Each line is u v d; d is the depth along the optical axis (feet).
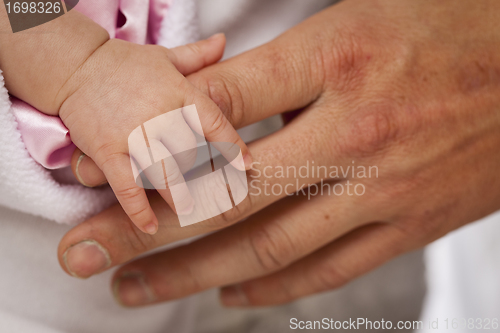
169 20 0.96
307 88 0.93
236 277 1.00
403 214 0.99
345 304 1.64
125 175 0.82
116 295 1.01
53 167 0.88
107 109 0.83
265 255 0.98
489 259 1.32
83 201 0.92
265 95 0.92
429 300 1.56
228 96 0.90
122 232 0.90
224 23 1.04
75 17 0.85
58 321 1.02
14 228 0.97
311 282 1.07
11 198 0.90
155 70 0.85
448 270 1.48
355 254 1.04
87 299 1.04
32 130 0.86
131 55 0.85
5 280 0.98
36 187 0.89
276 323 1.58
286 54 0.93
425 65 0.96
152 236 0.91
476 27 0.98
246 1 1.04
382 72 0.95
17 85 0.85
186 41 0.97
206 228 0.92
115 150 0.82
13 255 0.98
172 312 1.17
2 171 0.88
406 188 0.97
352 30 0.95
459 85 0.96
